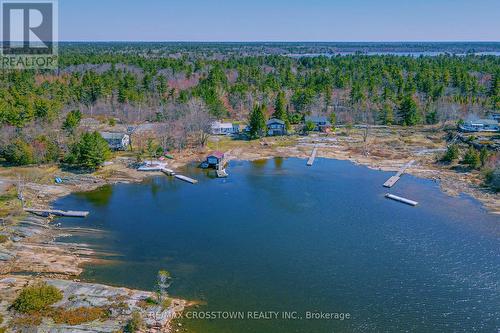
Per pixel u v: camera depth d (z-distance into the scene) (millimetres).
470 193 87438
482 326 46750
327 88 173375
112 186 91062
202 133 119750
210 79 184500
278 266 59094
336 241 66562
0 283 51688
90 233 68562
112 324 44969
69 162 99625
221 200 84000
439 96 167250
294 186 92500
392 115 153125
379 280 55594
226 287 53969
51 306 47094
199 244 65375
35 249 62312
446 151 111438
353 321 47656
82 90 163375
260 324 47031
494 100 159625
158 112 146875
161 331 45062
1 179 87938
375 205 81688
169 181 95062
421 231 70125
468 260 60594
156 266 58750
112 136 114312
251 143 127562
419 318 48094
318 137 134500
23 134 103188
